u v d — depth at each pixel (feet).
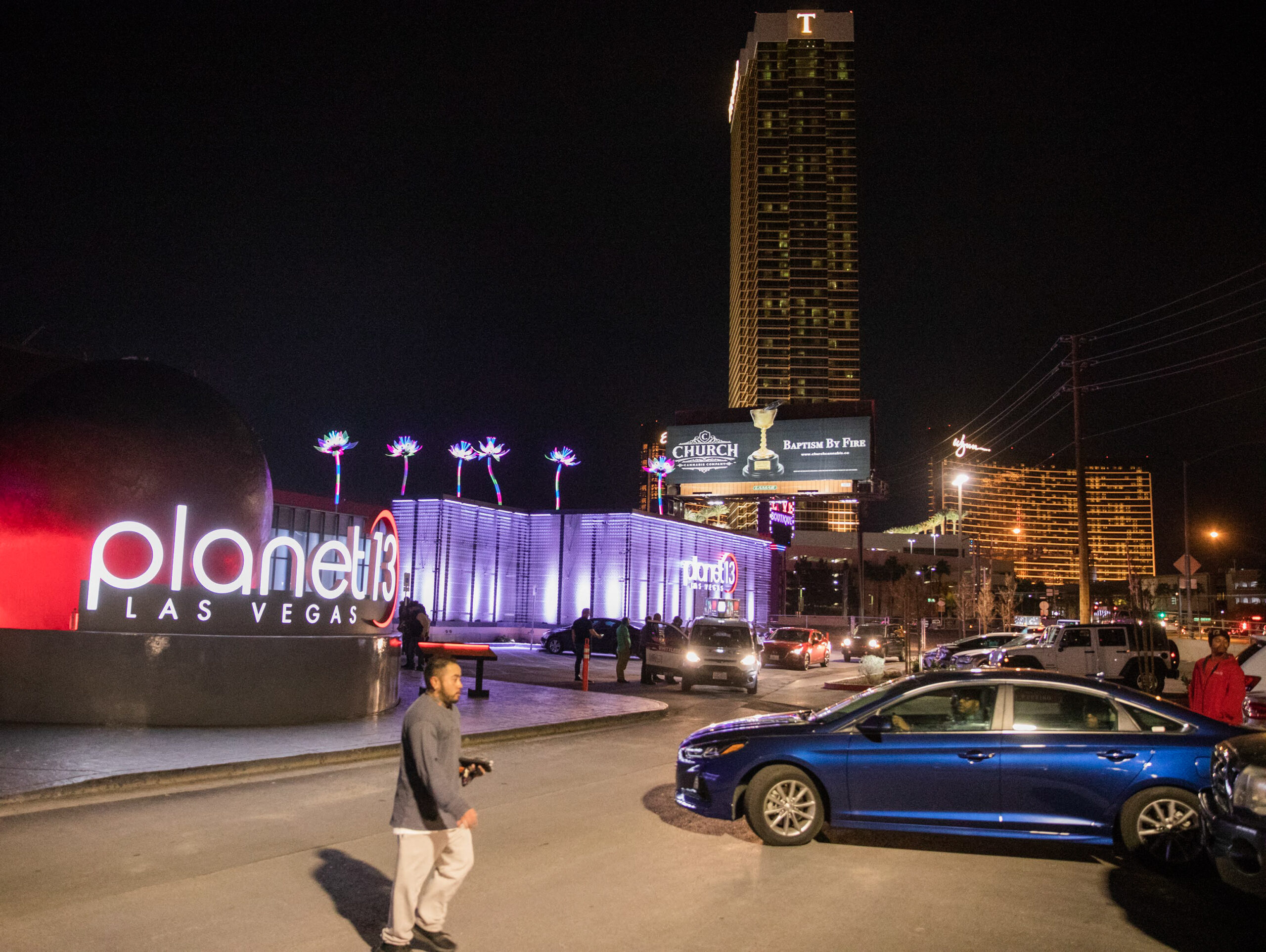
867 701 25.73
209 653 42.73
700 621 78.84
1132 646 72.84
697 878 21.62
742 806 25.73
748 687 73.87
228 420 48.26
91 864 21.84
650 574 155.02
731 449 197.16
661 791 32.32
